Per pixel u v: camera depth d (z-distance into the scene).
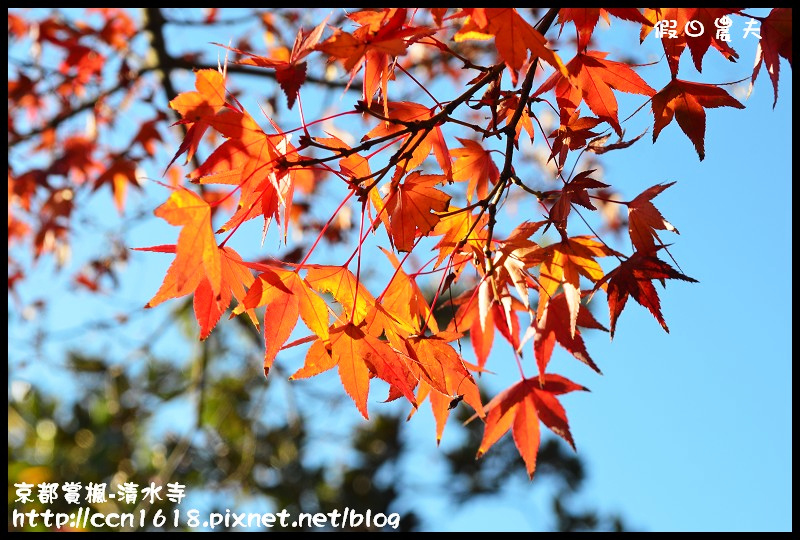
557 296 1.27
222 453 3.34
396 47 1.16
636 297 1.20
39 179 2.52
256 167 1.19
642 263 1.20
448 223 1.29
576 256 1.23
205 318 1.19
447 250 1.28
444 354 1.23
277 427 3.45
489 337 1.34
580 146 1.23
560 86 1.25
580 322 1.26
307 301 1.21
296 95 1.16
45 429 3.35
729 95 1.23
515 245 1.24
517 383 1.32
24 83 2.54
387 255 1.26
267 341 1.20
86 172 2.63
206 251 1.17
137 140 2.40
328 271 1.22
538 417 1.30
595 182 1.22
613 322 1.20
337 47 1.16
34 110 2.87
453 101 1.21
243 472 3.09
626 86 1.24
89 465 3.19
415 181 1.23
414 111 1.26
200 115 1.19
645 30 1.24
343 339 1.21
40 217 2.69
